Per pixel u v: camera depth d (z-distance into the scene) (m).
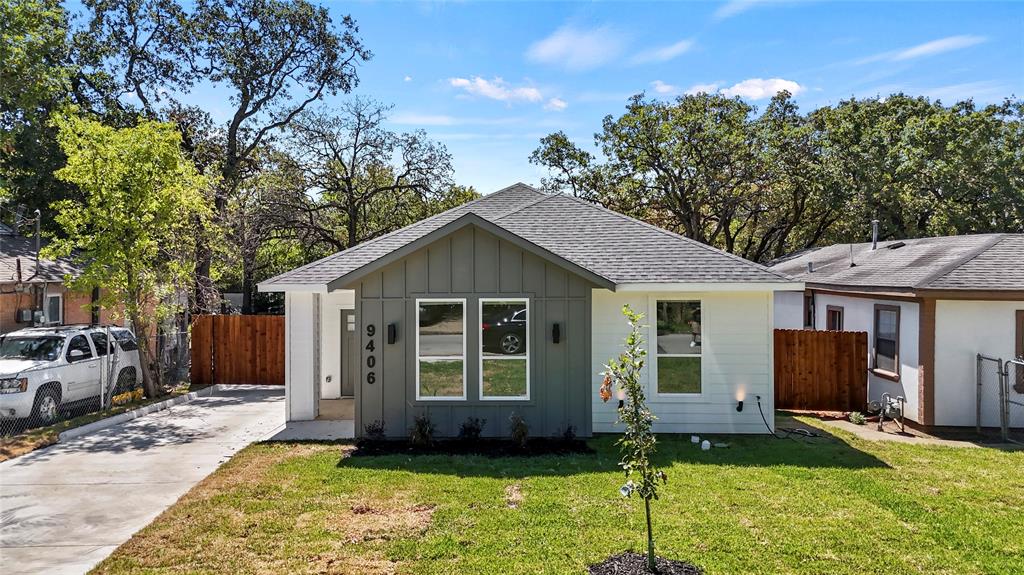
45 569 5.76
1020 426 11.80
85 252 13.97
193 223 16.86
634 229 13.34
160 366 15.19
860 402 13.93
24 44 18.98
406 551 5.96
